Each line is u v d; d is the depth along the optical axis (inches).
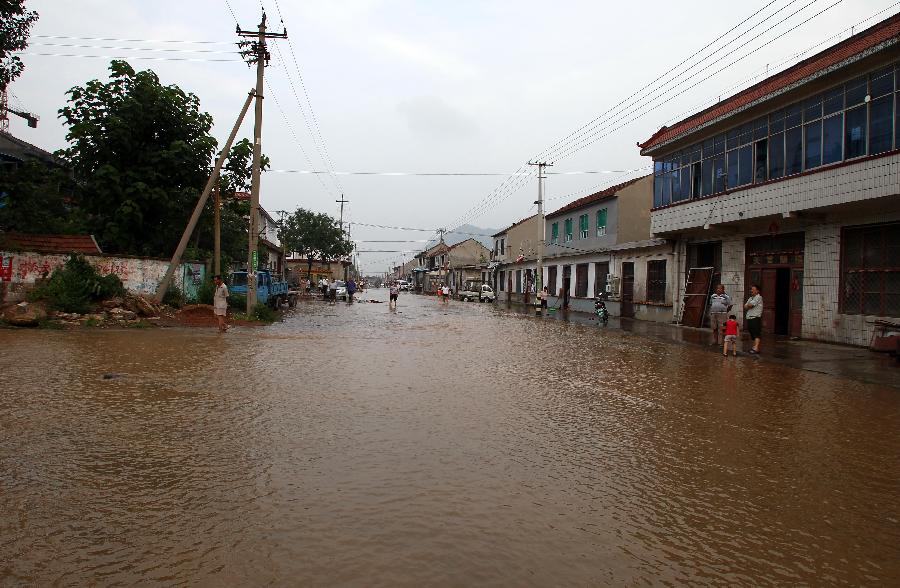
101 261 765.9
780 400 334.3
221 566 127.2
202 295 892.6
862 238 602.9
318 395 312.7
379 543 140.3
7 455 199.9
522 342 639.8
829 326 633.0
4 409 263.3
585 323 981.2
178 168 862.5
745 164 713.0
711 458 218.7
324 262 2659.9
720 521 160.4
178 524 148.3
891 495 183.2
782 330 725.3
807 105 616.4
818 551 143.6
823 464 213.9
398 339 637.3
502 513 161.0
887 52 515.8
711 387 375.2
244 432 235.3
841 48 572.7
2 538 138.5
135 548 134.7
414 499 169.0
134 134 832.9
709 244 872.9
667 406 311.7
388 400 305.0
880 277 583.2
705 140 793.6
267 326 775.7
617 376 412.8
